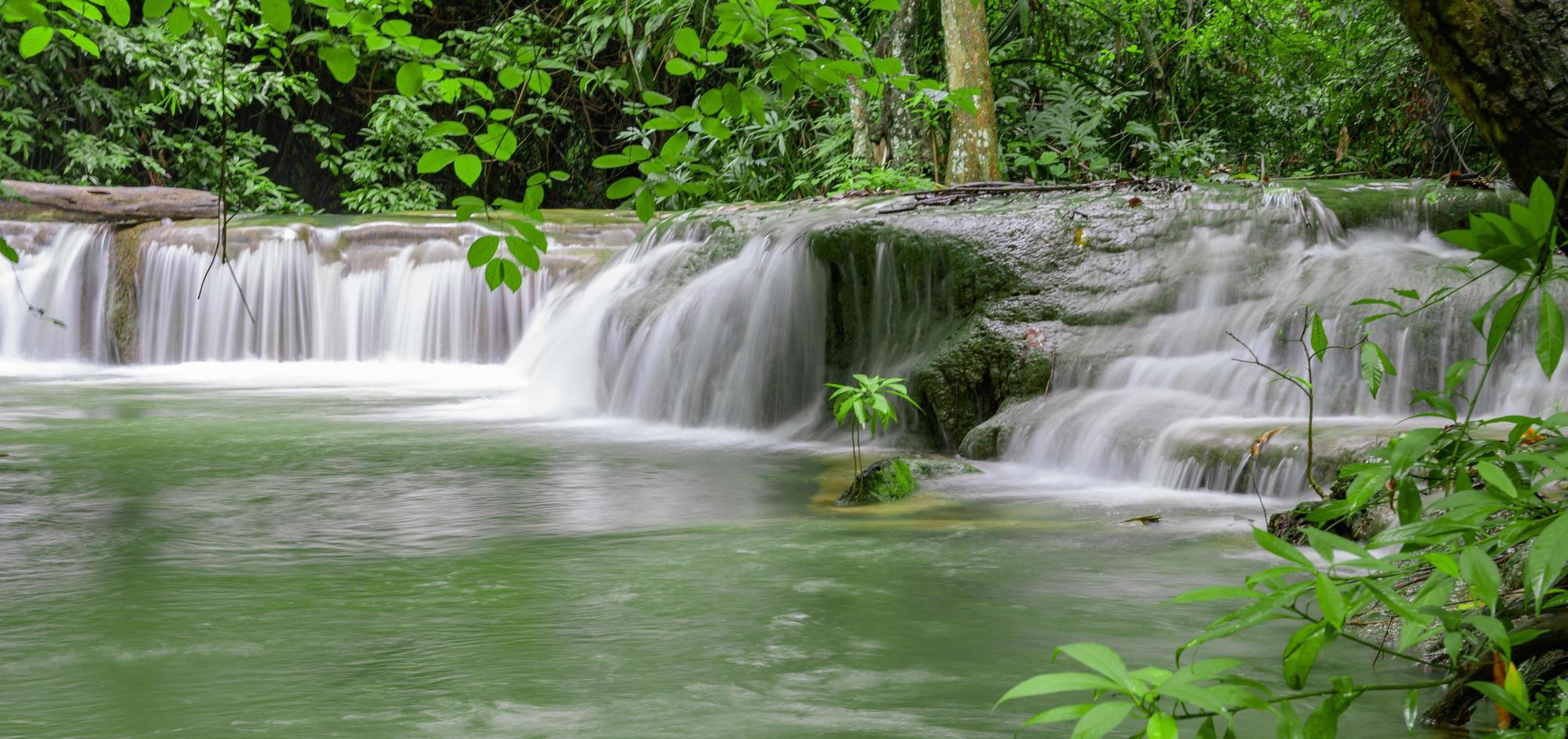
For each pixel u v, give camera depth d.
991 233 7.66
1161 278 7.34
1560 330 1.97
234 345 14.02
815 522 5.06
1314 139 13.95
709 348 8.73
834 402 8.09
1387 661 2.99
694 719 2.67
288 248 14.05
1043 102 15.43
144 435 7.88
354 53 3.34
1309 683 2.85
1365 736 2.51
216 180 19.83
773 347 8.41
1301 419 6.18
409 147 20.75
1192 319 7.14
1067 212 7.69
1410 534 1.82
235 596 3.81
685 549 4.50
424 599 3.76
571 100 21.25
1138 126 13.88
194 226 14.45
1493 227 2.00
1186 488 5.82
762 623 3.46
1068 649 1.58
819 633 3.36
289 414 9.19
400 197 20.16
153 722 2.68
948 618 3.50
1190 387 6.75
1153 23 15.84
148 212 14.90
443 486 5.98
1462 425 2.22
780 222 9.09
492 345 13.50
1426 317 6.31
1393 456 1.98
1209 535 4.70
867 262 8.12
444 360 13.60
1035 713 2.70
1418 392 2.29
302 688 2.91
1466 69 3.20
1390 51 10.90
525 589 3.89
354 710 2.75
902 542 4.62
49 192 14.62
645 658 3.13
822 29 3.50
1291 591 1.63
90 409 9.52
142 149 20.80
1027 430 6.74
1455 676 2.09
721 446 7.55
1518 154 3.21
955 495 5.74
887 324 8.06
